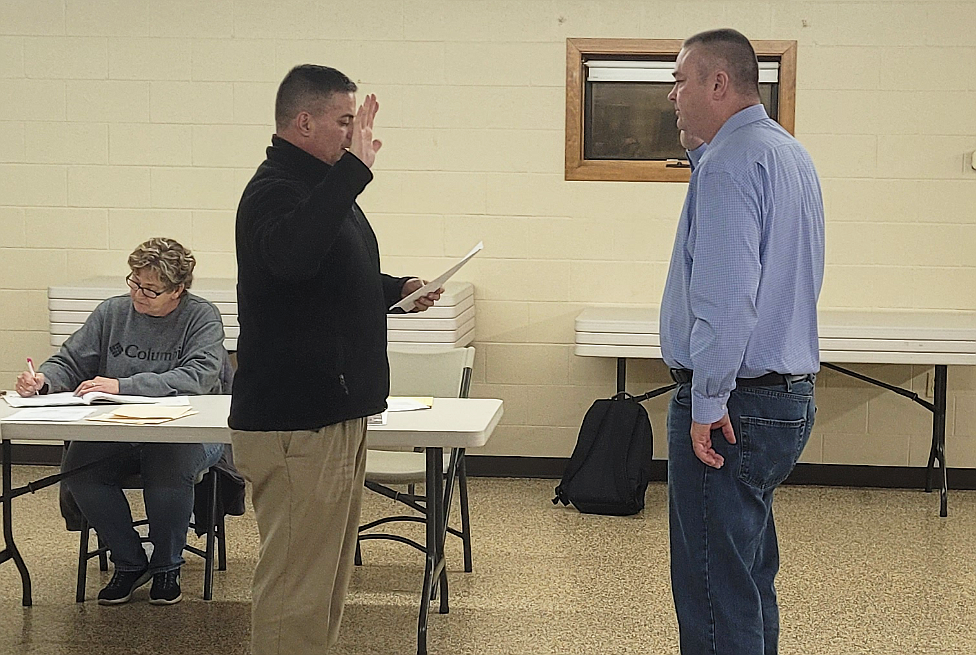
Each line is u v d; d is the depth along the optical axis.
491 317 6.11
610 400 5.63
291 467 2.84
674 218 5.97
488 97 5.97
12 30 6.08
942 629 3.99
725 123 2.91
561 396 6.14
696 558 2.94
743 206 2.74
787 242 2.83
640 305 6.03
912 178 5.84
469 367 4.56
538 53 5.93
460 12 5.94
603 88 6.03
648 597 4.32
